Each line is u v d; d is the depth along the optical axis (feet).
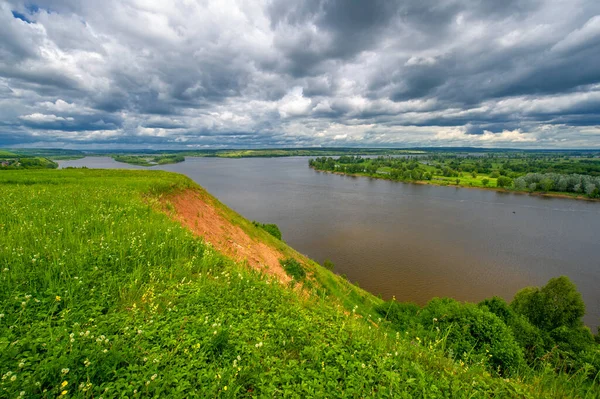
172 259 30.66
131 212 44.98
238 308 23.71
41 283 21.17
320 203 297.12
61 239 28.99
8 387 12.07
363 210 268.62
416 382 17.33
